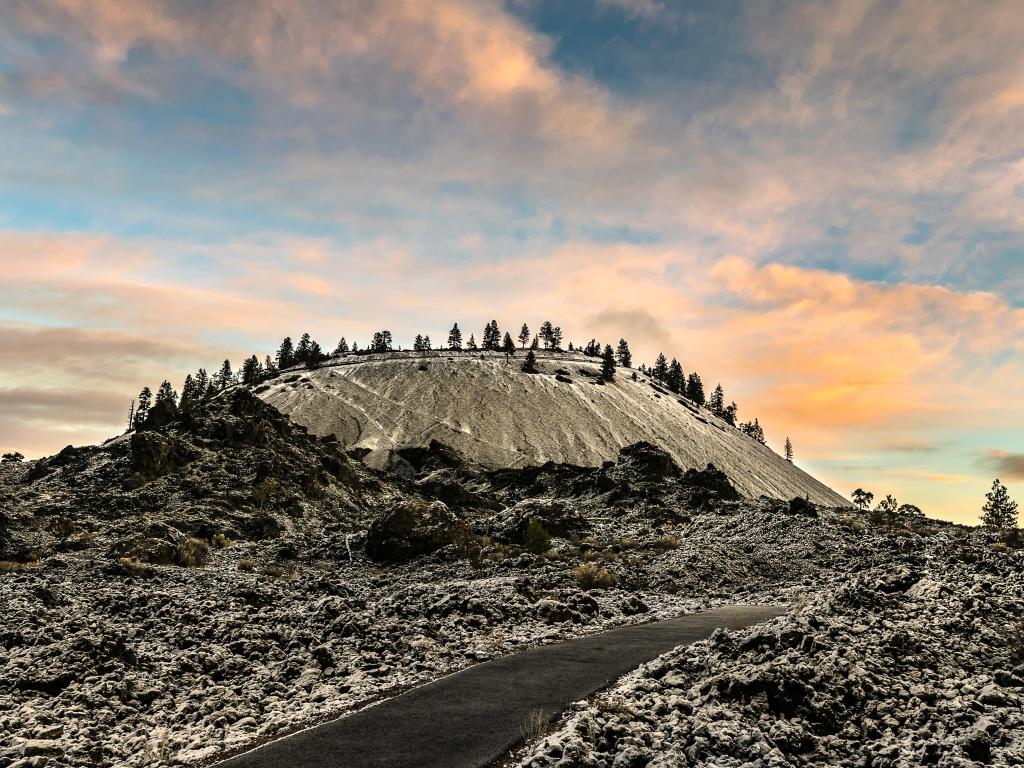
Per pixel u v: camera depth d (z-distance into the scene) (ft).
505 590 70.59
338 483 238.68
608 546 142.72
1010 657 38.42
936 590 56.13
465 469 348.59
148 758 27.32
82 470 225.15
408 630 51.01
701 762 24.63
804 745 26.73
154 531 144.36
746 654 36.63
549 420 577.02
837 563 123.75
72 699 35.17
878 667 34.76
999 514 144.05
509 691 34.68
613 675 38.24
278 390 626.23
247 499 192.85
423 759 25.16
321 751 26.08
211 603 65.98
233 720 32.22
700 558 119.24
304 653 44.96
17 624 54.54
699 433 648.38
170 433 236.63
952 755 24.02
